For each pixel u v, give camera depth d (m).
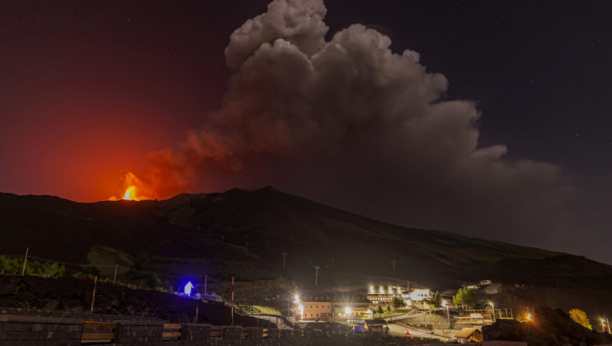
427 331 101.50
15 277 39.81
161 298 50.50
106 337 13.84
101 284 46.69
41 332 11.38
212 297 78.88
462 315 129.50
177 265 150.12
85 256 163.62
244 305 95.06
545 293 165.12
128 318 37.09
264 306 115.00
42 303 37.41
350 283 192.75
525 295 164.38
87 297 42.00
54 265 60.38
